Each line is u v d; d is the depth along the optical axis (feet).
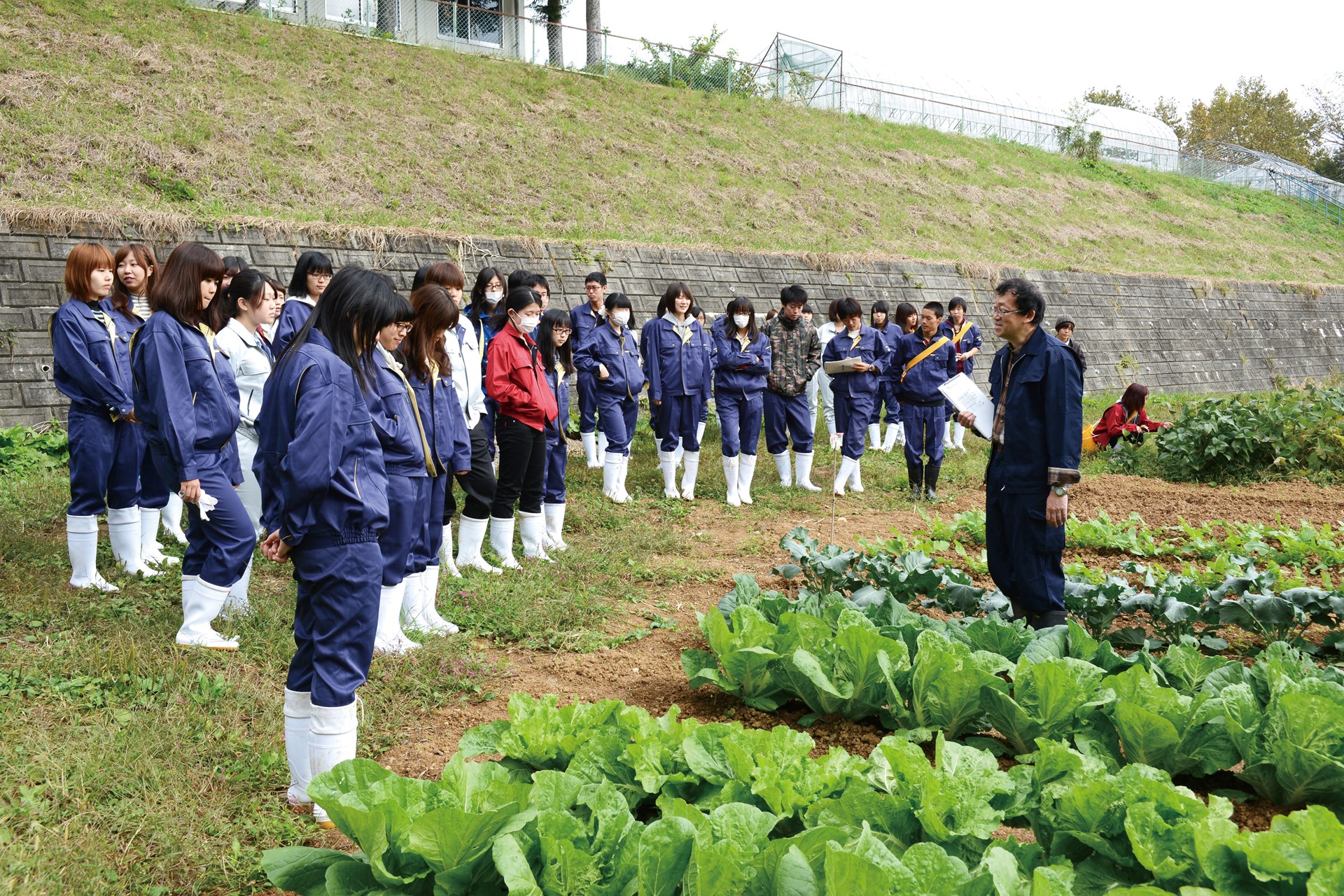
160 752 12.41
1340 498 34.81
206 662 15.69
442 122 61.46
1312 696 10.84
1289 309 95.50
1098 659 13.29
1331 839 7.81
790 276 59.93
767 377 34.42
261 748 12.82
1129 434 43.11
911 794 9.21
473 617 18.71
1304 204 131.44
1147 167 127.44
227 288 19.83
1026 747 12.10
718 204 67.46
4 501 25.25
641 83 82.64
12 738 12.42
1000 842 9.47
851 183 80.79
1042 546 16.20
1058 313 74.69
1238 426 39.65
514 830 8.10
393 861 8.35
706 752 10.17
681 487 34.30
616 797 8.79
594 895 7.93
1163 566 24.90
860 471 37.99
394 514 15.96
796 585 22.33
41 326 33.47
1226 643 16.55
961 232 80.79
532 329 22.12
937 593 17.10
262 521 11.29
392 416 15.60
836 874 7.18
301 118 53.98
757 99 90.58
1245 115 225.56
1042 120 122.11
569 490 32.53
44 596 18.01
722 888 7.58
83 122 44.45
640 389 31.78
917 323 36.01
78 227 35.60
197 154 46.62
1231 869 7.96
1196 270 93.30
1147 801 8.73
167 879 10.01
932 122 110.11
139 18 55.83
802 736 10.26
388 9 71.00
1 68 45.55
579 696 15.33
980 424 17.35
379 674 15.49
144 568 20.75
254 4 64.54
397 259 43.98
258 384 19.24
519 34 78.43
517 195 57.36
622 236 56.85
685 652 14.98
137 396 16.29
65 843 10.14
